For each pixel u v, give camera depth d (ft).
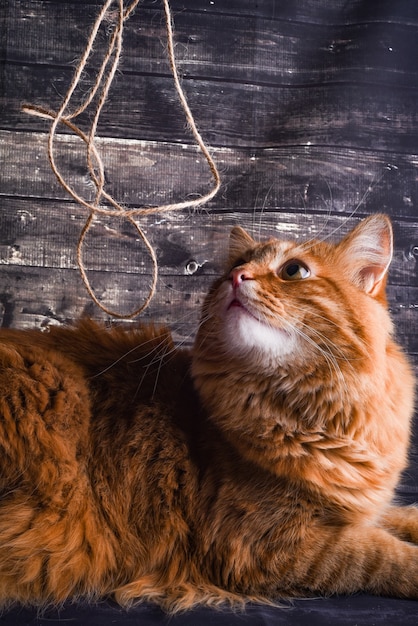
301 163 3.32
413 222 3.34
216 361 2.44
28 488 2.34
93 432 2.44
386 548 2.30
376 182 3.33
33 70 3.22
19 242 3.24
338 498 2.34
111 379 2.54
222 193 3.32
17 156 3.23
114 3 3.20
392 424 2.42
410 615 2.17
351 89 3.31
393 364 2.52
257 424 2.36
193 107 3.30
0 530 2.30
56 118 2.23
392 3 3.31
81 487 2.38
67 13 3.24
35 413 2.38
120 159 3.28
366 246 2.53
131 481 2.40
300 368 2.35
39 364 2.46
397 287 3.35
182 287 3.32
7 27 3.21
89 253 3.29
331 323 2.36
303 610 2.21
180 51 3.28
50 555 2.30
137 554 2.37
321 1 3.32
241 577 2.31
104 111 3.27
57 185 3.26
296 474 2.31
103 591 2.34
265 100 3.32
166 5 2.24
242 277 2.40
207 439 2.43
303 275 2.45
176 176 3.31
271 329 2.35
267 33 3.31
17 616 2.20
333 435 2.36
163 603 2.26
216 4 3.29
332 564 2.29
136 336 2.72
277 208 3.31
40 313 3.25
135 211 2.29
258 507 2.32
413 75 3.32
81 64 2.21
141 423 2.44
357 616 2.16
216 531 2.33
